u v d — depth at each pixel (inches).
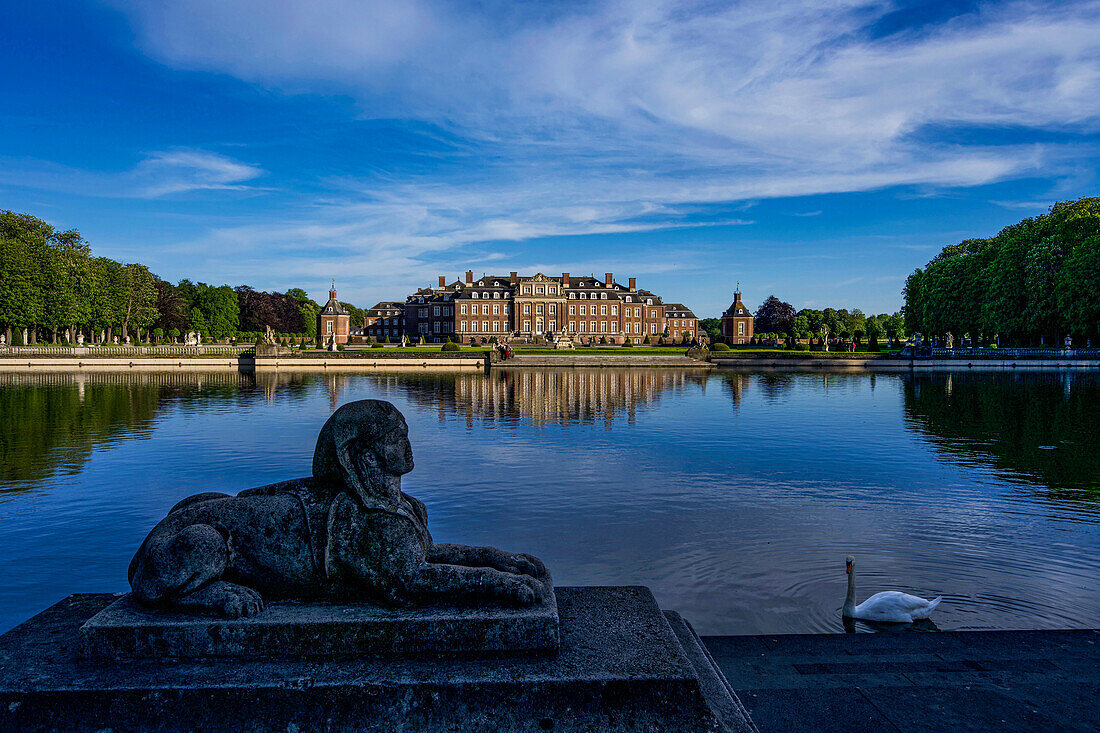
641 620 159.5
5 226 2442.2
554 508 511.8
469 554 160.4
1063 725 181.5
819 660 226.2
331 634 136.0
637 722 131.3
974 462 682.2
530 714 129.8
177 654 135.1
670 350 3243.1
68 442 794.8
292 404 1227.2
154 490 567.2
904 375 2090.3
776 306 5393.7
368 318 5280.5
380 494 146.8
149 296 3139.8
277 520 145.9
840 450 749.3
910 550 418.6
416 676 129.6
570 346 3565.5
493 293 4881.9
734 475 622.8
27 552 419.5
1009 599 345.1
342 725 127.6
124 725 125.5
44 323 2420.0
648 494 553.3
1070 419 999.0
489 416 1061.8
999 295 2326.5
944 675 213.0
